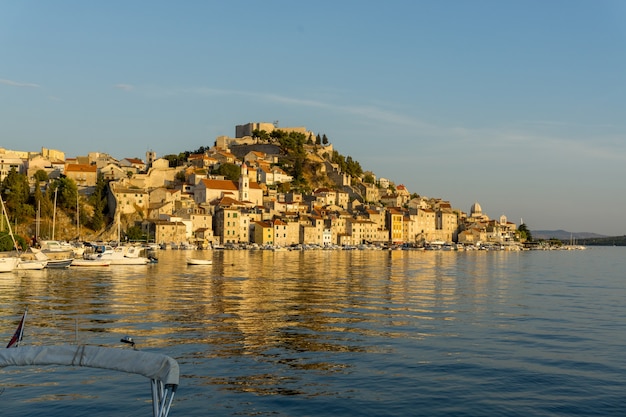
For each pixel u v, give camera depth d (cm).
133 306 7088
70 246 18775
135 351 2178
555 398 3688
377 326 5931
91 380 3862
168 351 4691
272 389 3772
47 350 2184
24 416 3253
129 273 12181
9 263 11900
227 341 5084
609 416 3394
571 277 13500
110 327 5656
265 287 9550
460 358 4628
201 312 6656
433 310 7144
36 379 3875
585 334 5681
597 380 4078
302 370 4209
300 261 18238
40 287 9150
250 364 4338
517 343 5225
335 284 10269
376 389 3816
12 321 5944
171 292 8631
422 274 13300
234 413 3356
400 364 4416
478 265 18312
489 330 5841
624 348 5056
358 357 4600
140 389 3694
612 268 18100
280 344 5000
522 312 7131
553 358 4675
